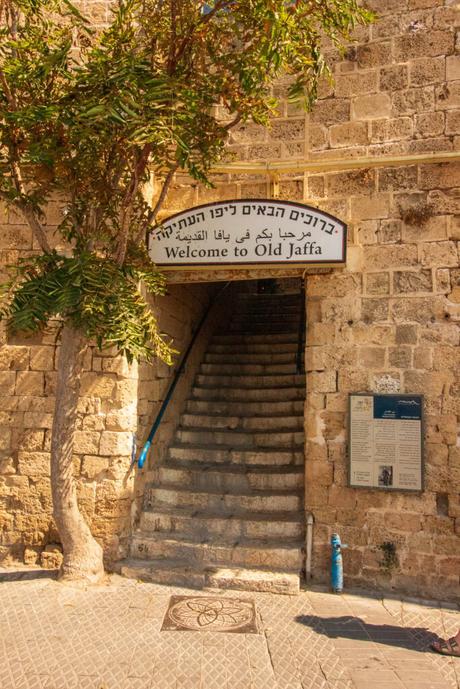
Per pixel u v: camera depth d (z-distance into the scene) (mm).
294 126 6020
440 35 5660
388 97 5758
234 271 5969
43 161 4496
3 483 5805
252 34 4684
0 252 6062
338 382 5617
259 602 4898
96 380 5773
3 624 4328
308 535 5492
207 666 3795
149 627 4340
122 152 4672
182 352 7988
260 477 6500
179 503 6355
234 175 6117
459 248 5418
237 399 8219
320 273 5750
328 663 3879
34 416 5840
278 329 10180
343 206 5781
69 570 5199
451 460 5258
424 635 4367
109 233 5191
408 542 5289
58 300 4113
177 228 5914
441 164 5555
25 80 4484
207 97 4855
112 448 5672
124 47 4660
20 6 4766
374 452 5410
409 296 5516
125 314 4227
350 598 5074
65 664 3771
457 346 5340
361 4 5906
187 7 4688
